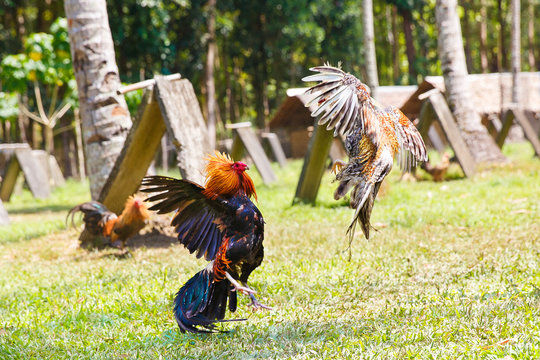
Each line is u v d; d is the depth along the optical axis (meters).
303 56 49.78
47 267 9.59
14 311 7.05
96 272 8.88
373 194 4.64
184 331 5.23
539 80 35.75
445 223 10.57
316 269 7.90
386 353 4.81
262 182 20.00
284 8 40.88
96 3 11.43
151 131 10.35
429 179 16.36
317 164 13.41
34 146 35.06
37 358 5.23
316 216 12.39
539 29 59.62
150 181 5.04
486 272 7.20
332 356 4.88
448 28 18.38
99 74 11.47
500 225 10.05
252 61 45.75
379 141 4.43
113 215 10.40
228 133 45.53
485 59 54.06
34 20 40.06
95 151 11.55
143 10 32.81
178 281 7.77
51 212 17.78
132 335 5.72
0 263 10.29
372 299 6.50
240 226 5.25
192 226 5.34
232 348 5.30
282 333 5.59
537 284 6.45
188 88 10.14
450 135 16.08
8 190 21.59
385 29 55.19
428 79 29.75
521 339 4.89
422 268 7.69
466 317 5.54
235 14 44.91
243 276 5.69
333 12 43.28
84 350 5.43
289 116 35.12
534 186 14.02
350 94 4.20
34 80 25.48
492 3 58.06
